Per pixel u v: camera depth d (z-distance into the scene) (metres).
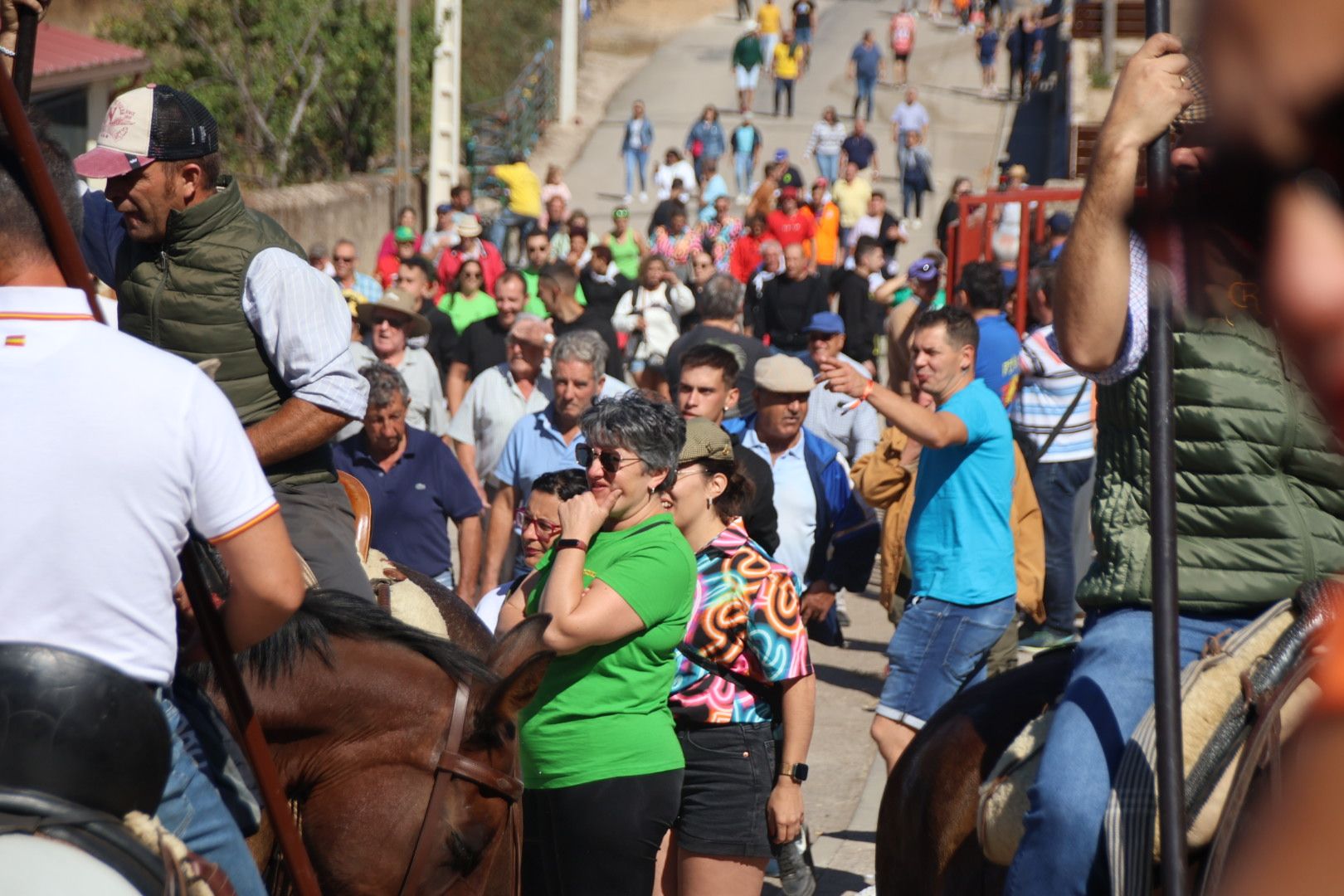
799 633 13.29
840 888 17.19
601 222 83.25
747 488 13.91
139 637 7.18
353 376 12.03
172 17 71.44
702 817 13.34
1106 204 8.26
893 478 18.53
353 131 76.62
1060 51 97.19
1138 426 9.41
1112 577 9.62
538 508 16.08
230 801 8.43
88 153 11.38
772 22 106.56
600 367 21.00
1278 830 1.88
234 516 7.57
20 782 6.82
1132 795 8.55
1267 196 1.94
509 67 99.19
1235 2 1.91
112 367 7.20
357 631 10.09
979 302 27.53
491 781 10.04
